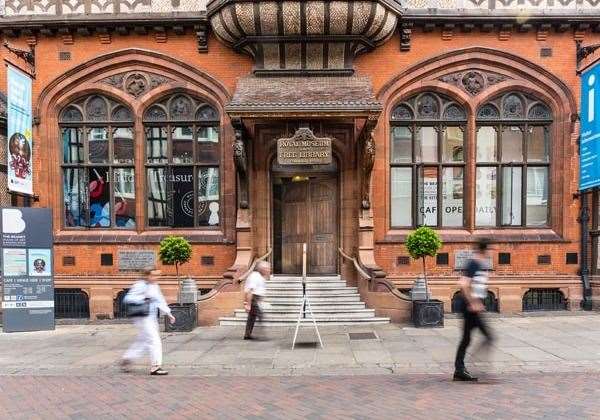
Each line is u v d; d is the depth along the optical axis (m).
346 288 11.77
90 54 12.39
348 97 10.77
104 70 12.48
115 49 12.37
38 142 12.41
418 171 12.62
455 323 10.66
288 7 10.80
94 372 7.33
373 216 12.20
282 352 8.29
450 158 12.67
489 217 12.66
